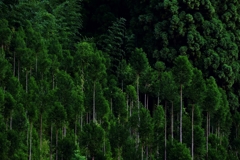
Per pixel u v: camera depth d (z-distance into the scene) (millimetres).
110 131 104250
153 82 128875
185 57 111938
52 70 123938
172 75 120688
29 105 103500
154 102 135875
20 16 141625
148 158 106875
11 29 138875
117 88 121875
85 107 114562
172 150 99375
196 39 143625
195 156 112125
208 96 116750
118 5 161000
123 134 103500
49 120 103000
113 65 144875
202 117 126062
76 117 109312
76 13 154500
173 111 123750
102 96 114062
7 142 92750
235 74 146000
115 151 105562
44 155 104875
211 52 144125
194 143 111125
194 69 118938
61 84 109250
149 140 104562
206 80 135250
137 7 152750
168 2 144500
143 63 122688
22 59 121500
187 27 145375
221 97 129000
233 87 146500
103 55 140125
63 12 153250
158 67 137125
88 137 99250
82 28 159750
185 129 115750
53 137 106312
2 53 120625
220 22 147000
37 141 102688
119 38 148375
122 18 151000
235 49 146625
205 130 127938
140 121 104312
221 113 124812
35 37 128625
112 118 116562
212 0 148375
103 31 157000
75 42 155125
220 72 143375
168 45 146125
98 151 99562
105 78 126688
